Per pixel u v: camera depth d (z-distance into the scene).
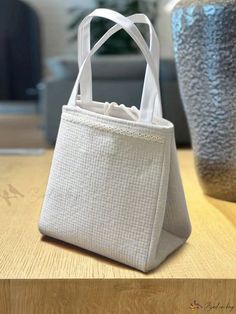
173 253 0.56
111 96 2.23
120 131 0.51
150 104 0.51
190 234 0.60
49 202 0.58
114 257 0.52
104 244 0.52
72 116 0.56
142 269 0.50
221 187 0.75
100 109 0.59
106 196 0.52
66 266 0.52
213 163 0.74
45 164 1.07
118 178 0.51
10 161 1.11
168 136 0.49
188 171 0.98
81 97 0.60
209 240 0.60
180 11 0.71
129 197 0.51
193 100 0.74
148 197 0.50
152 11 3.91
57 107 2.27
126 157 0.51
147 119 0.51
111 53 3.71
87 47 0.59
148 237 0.50
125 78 2.23
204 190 0.79
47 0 4.12
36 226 0.65
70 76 2.24
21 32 4.13
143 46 0.50
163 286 0.49
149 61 0.50
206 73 0.70
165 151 0.49
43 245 0.58
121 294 0.49
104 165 0.52
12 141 2.66
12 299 0.49
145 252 0.50
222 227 0.65
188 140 2.24
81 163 0.54
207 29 0.67
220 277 0.49
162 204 0.50
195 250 0.57
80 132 0.55
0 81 4.20
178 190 0.55
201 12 0.67
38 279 0.49
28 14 4.11
